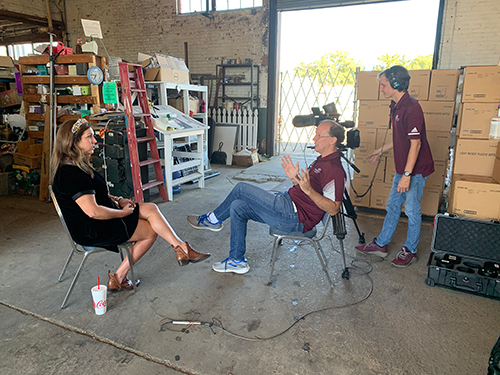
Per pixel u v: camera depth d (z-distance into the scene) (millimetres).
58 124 4973
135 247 2449
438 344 1940
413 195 2781
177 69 5805
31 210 4293
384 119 3961
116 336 2004
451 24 6590
